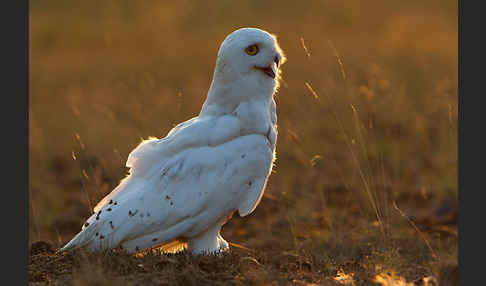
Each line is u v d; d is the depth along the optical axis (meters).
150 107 16.17
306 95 17.83
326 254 8.97
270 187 13.59
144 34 29.48
